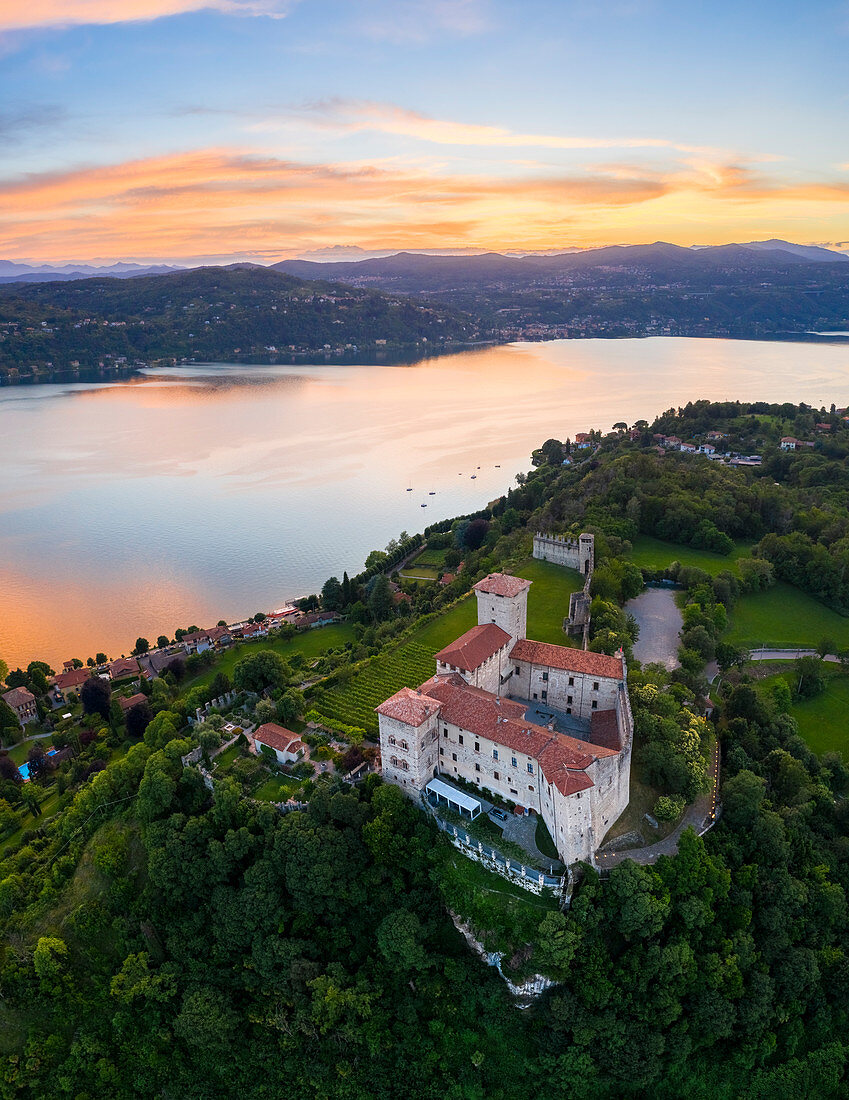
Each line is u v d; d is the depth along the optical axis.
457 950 92.75
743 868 97.12
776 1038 93.25
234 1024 97.50
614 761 94.75
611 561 187.62
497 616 125.94
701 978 88.31
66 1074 99.06
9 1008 102.94
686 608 170.50
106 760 157.88
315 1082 93.38
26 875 118.44
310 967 94.12
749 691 131.50
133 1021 101.06
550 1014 84.94
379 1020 91.44
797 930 98.00
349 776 112.69
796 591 198.88
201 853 103.44
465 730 102.69
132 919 105.94
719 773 115.38
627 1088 88.12
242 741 126.38
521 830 97.75
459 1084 87.81
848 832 114.69
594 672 117.25
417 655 161.00
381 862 97.94
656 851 95.94
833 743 139.62
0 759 161.75
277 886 98.88
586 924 85.38
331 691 145.38
